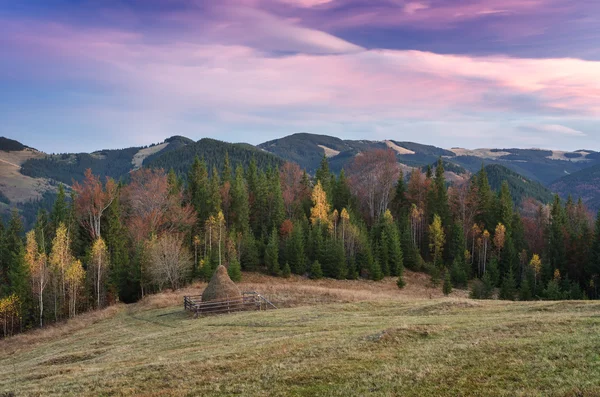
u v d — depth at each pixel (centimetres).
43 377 2180
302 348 2105
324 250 8806
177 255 7144
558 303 3150
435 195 10606
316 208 9912
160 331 3509
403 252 9506
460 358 1702
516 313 2900
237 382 1678
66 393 1750
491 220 10069
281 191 11244
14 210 9069
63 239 7181
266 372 1756
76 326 4566
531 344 1784
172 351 2491
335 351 1992
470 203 10538
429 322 2656
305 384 1581
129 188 10388
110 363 2327
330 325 2875
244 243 8881
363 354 1895
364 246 8850
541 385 1351
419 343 2044
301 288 5669
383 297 5106
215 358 2081
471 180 11294
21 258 6606
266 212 10919
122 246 8344
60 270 6838
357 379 1577
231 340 2672
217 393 1578
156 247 7081
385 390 1445
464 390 1380
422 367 1631
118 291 7412
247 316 3728
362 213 12162
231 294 4447
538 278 7994
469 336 2089
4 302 6106
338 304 4072
